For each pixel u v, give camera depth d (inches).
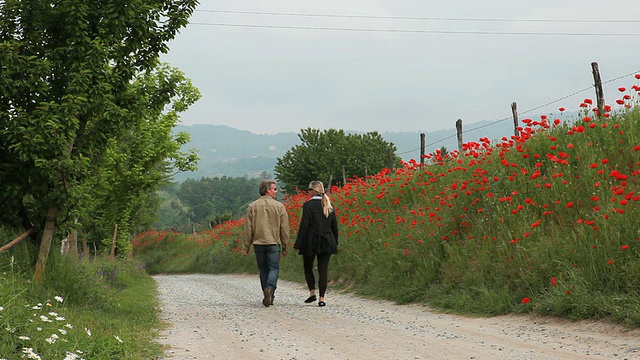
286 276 811.4
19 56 355.3
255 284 765.3
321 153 2561.5
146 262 2138.3
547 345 249.3
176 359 239.9
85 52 371.9
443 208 511.2
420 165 684.7
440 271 457.7
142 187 1180.5
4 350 197.0
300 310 421.7
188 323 358.9
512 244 391.5
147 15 389.7
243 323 352.5
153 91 425.4
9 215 382.3
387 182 698.2
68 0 364.8
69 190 366.9
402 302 456.4
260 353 250.8
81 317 304.7
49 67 360.5
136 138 1115.9
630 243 305.0
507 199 418.3
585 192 391.9
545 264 348.5
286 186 2600.9
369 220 625.6
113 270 799.1
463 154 633.6
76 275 382.6
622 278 297.4
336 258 666.8
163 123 1141.7
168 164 1239.5
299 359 235.0
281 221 452.8
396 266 510.9
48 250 373.1
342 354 243.6
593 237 326.6
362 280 578.6
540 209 411.5
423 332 302.0
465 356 232.2
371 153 2561.5
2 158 367.6
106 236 1464.1
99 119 385.7
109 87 375.6
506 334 284.5
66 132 355.3
